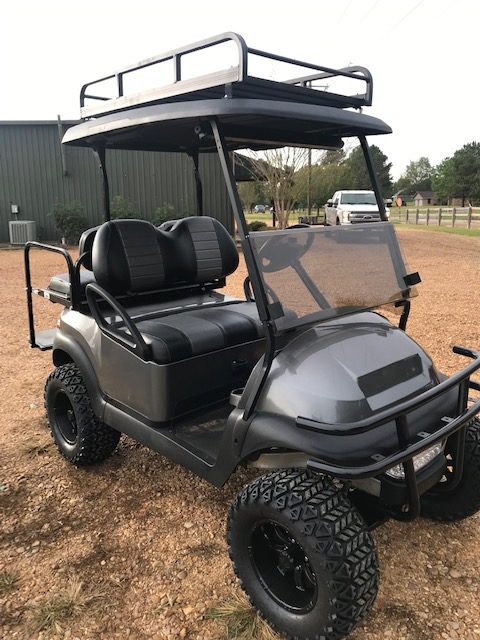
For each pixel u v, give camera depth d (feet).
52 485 9.75
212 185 50.96
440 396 6.86
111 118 8.21
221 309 10.33
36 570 7.67
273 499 6.17
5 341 18.43
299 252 7.25
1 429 11.93
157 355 8.28
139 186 51.65
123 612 6.95
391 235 8.45
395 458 5.73
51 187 52.60
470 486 7.88
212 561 7.83
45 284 29.48
